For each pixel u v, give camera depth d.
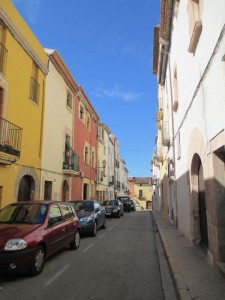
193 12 8.10
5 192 11.71
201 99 7.52
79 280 6.39
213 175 6.51
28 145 14.00
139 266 7.73
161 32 14.97
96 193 32.47
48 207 8.22
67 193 20.66
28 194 14.44
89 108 27.83
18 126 12.39
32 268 6.54
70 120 21.45
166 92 18.19
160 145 26.73
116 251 9.83
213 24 6.19
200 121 7.73
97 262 8.14
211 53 6.41
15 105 12.75
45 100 16.28
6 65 11.99
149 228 17.27
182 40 10.43
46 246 7.20
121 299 5.23
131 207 40.34
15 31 12.59
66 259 8.49
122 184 60.09
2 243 6.32
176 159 13.74
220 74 5.78
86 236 13.55
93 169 30.50
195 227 9.54
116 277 6.66
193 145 8.88
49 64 17.06
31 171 14.22
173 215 16.86
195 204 9.57
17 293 5.53
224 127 5.61
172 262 7.32
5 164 11.65
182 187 12.02
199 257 7.90
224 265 6.14
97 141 33.03
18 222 7.52
